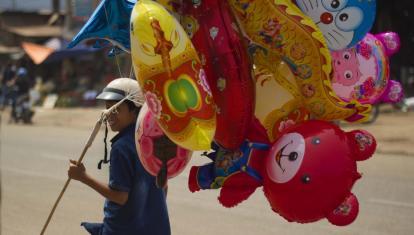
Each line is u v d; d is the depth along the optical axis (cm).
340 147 299
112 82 357
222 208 752
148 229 354
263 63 337
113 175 346
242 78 320
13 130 1831
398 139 1259
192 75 297
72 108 2584
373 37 353
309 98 321
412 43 2212
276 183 307
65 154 1253
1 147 1403
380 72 348
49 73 3133
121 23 343
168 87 291
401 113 1736
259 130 330
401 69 2231
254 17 319
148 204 355
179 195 829
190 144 295
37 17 3466
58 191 877
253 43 333
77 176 350
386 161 1046
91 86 2878
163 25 290
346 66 339
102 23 341
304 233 630
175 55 293
